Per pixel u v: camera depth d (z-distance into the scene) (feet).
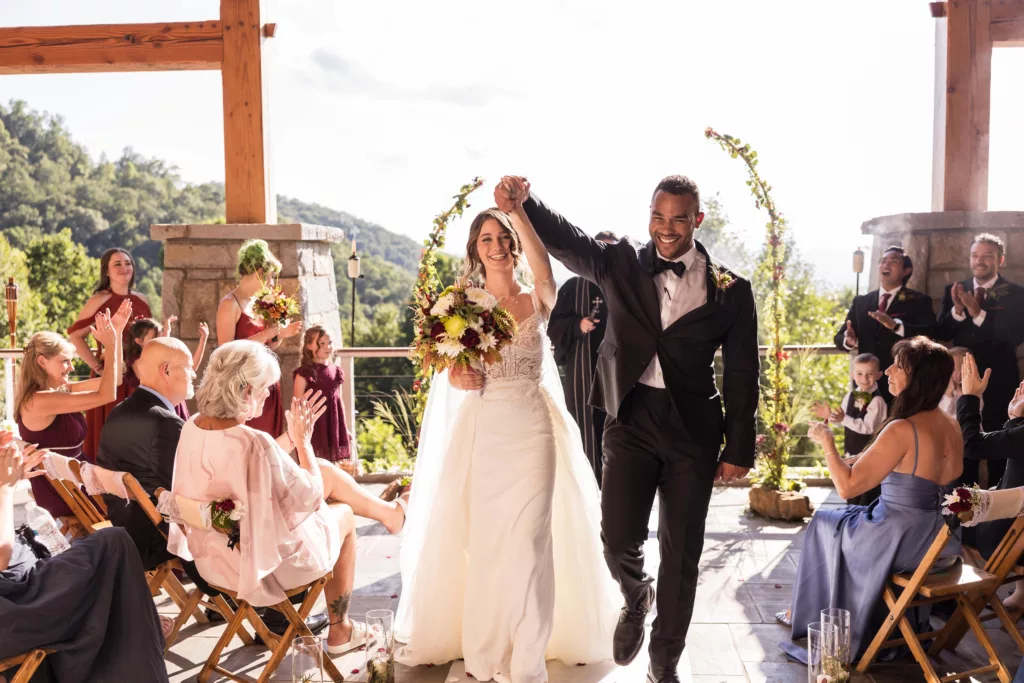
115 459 11.55
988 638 10.67
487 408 10.68
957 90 19.51
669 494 10.05
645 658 11.52
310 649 9.18
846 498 11.16
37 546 9.61
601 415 16.56
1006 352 16.88
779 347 18.99
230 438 10.03
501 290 10.85
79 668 8.86
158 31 20.57
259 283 17.39
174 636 11.66
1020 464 12.74
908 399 11.11
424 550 11.20
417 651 11.21
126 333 16.58
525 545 10.32
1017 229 19.16
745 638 12.19
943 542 10.30
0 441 9.04
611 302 10.28
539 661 10.20
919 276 19.65
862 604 11.16
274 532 10.07
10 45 20.67
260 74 20.53
